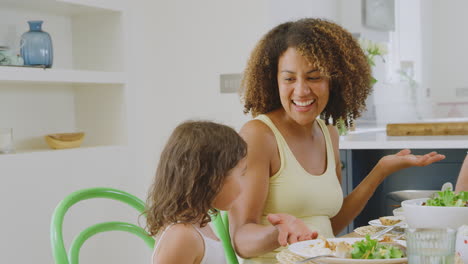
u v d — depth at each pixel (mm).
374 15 4480
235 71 3207
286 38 1461
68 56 3244
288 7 3416
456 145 2584
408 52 4676
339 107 1623
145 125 3432
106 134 3203
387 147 2660
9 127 2885
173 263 1069
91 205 2932
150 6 3402
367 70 1607
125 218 3105
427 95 4797
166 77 3383
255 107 1597
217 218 1434
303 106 1427
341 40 1499
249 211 1383
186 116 3344
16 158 2559
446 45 4863
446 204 1188
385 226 1376
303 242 1138
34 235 2639
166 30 3373
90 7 2979
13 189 2545
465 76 4809
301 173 1472
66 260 1066
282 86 1444
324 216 1507
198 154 1104
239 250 1328
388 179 2670
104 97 3191
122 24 3148
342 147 2732
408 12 4684
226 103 3236
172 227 1097
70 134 2918
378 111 4383
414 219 1155
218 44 3244
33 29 2750
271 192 1470
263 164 1429
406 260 970
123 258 3131
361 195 1621
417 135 2971
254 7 3143
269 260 1404
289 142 1497
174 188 1100
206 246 1119
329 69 1444
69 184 2803
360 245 1033
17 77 2568
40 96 3055
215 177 1106
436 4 4875
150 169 3396
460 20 4812
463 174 1635
